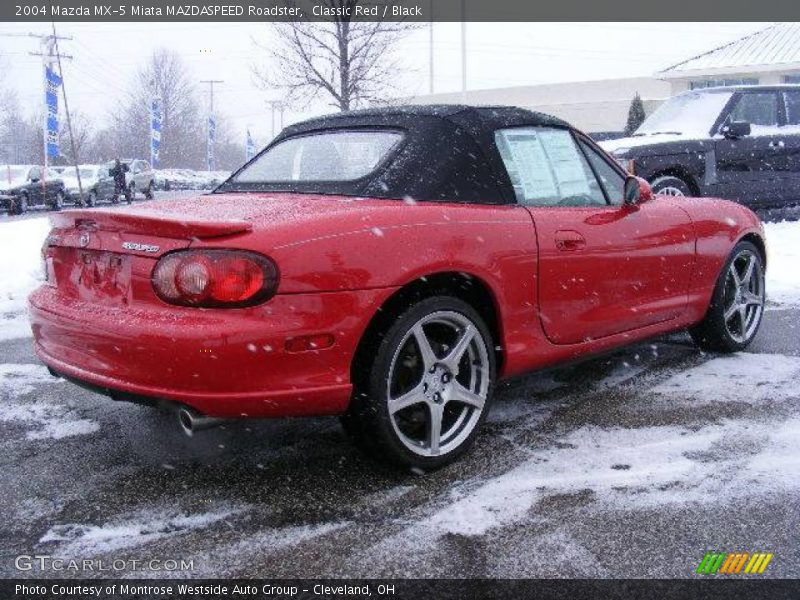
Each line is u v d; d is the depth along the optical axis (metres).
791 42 25.47
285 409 2.71
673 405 3.79
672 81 27.45
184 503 2.79
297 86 13.95
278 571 2.34
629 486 2.88
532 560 2.38
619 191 4.05
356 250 2.77
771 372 4.35
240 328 2.58
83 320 2.84
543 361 3.50
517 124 3.60
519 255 3.27
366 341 2.85
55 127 17.91
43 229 12.38
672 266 4.14
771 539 2.49
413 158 3.24
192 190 48.50
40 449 3.30
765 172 9.35
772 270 7.36
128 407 3.87
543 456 3.18
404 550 2.45
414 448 2.96
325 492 2.88
